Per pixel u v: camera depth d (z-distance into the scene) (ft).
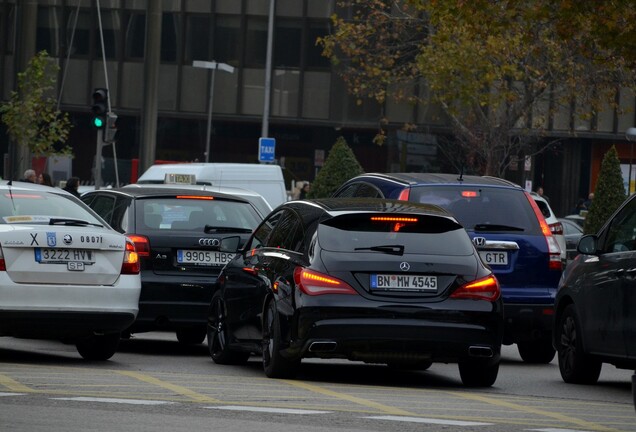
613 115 404.57
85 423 65.36
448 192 114.93
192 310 113.60
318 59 417.08
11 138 327.67
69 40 428.15
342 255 89.71
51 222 98.84
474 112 300.61
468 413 76.02
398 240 90.63
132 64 427.33
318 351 88.69
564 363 102.27
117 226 115.85
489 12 153.89
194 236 114.83
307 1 416.87
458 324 89.40
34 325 96.48
